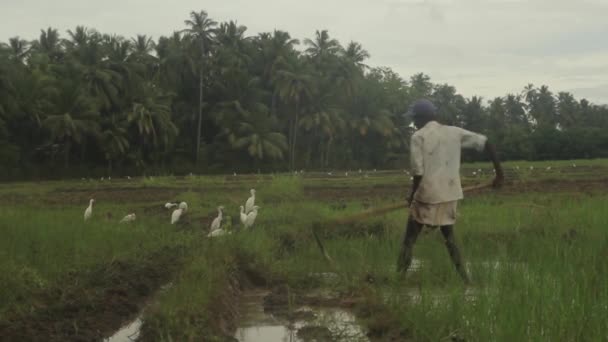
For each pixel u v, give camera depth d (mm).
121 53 58844
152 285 7625
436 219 7523
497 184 7805
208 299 5789
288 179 21766
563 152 70625
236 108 62438
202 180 37469
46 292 6449
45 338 5160
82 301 6234
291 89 62469
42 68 57531
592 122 101562
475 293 5770
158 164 61906
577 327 4316
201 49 62188
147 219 15195
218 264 7730
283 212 14445
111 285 7113
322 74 67750
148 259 8898
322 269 8258
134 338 5508
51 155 55875
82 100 53844
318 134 68000
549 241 7926
